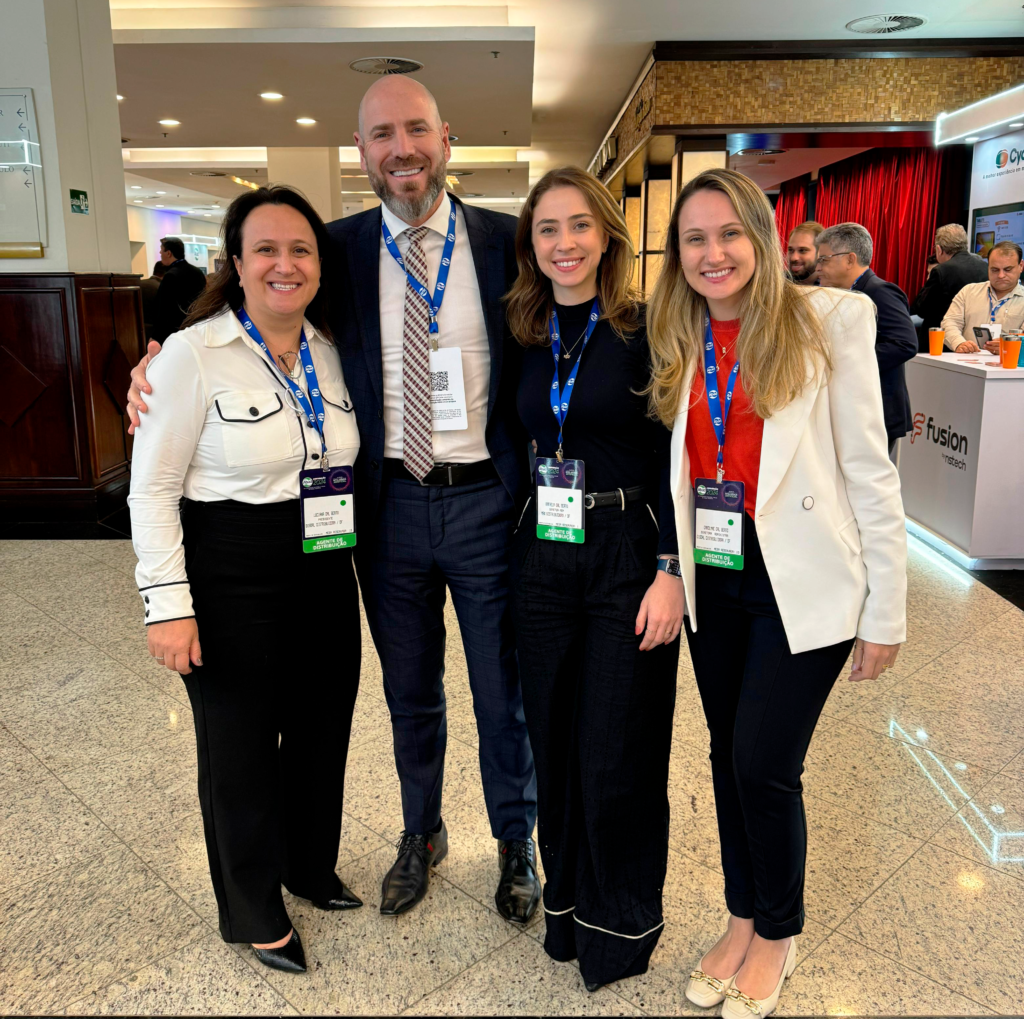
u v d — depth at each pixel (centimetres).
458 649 339
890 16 729
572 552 157
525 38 638
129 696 294
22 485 530
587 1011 161
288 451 156
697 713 282
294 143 1075
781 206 1441
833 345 138
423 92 166
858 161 1145
